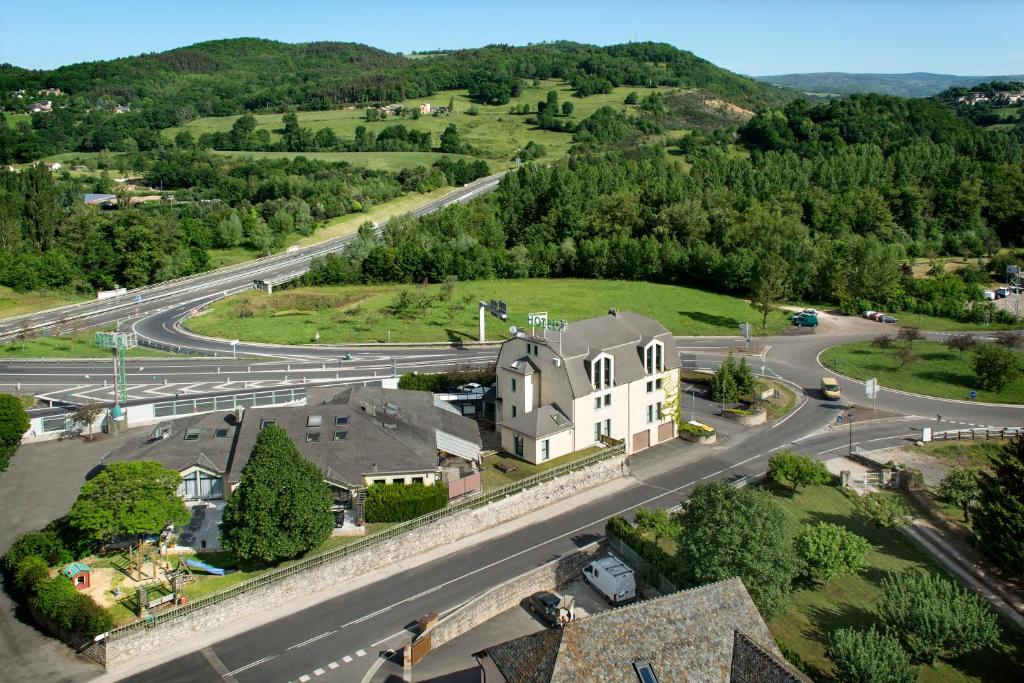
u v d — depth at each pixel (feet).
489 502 254.88
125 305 577.84
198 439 257.55
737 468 298.15
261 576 207.41
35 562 210.38
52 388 378.94
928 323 519.60
